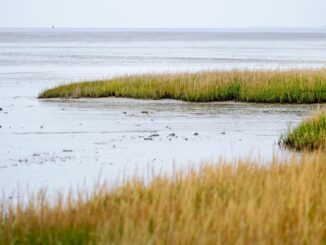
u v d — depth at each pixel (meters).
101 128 52.28
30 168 35.09
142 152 40.66
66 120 57.41
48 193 28.30
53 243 16.95
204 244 15.61
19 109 66.50
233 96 73.44
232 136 47.97
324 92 71.38
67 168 35.09
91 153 40.25
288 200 19.31
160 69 152.75
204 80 75.44
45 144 44.22
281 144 43.69
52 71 145.00
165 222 17.23
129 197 21.22
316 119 43.94
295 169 24.78
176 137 47.34
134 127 52.91
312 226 16.89
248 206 17.88
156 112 63.31
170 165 36.00
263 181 22.83
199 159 37.91
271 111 63.81
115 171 34.16
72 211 19.73
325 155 30.05
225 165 26.22
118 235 16.28
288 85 72.19
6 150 41.59
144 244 15.73
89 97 77.81
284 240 16.36
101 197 21.75
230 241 15.89
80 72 141.88
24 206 24.89
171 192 21.19
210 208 19.09
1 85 101.12
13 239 17.16
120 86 79.06
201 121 56.69
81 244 16.91
